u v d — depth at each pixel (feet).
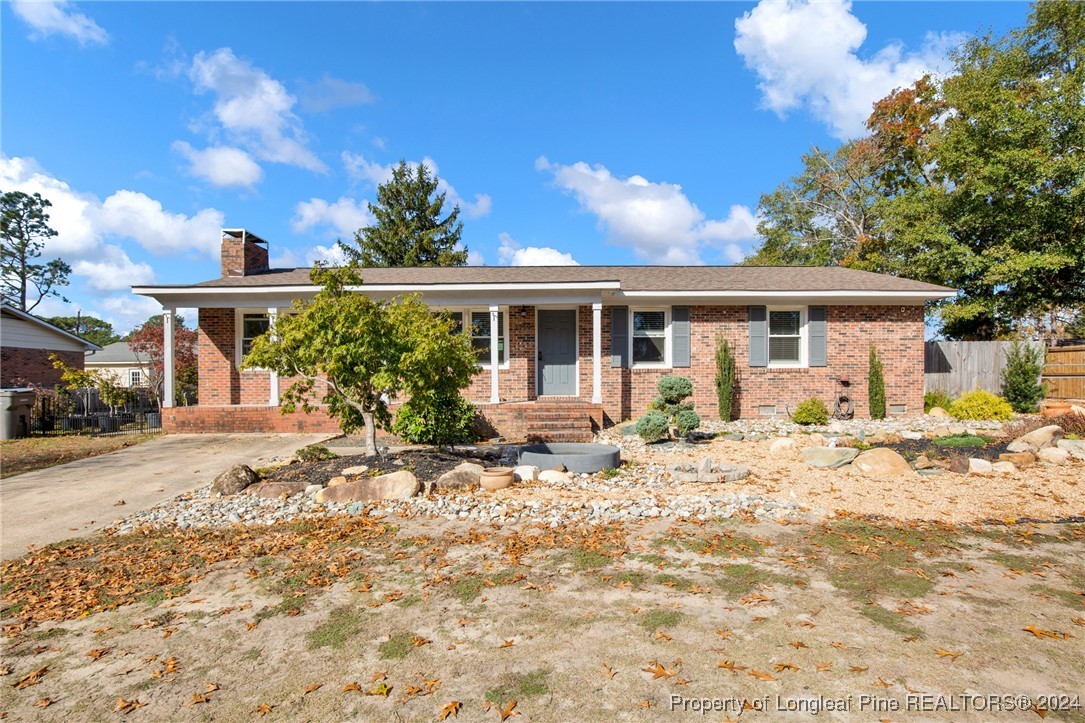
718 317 47.09
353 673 9.82
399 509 20.58
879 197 85.76
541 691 9.16
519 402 45.44
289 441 39.29
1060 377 48.57
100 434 45.34
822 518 18.94
